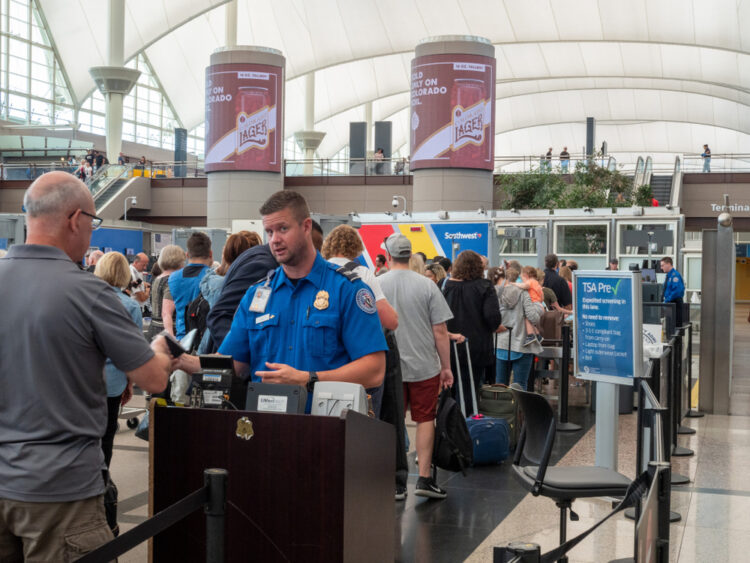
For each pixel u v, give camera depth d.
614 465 6.01
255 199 28.95
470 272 7.40
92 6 48.34
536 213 18.42
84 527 2.65
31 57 48.62
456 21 45.31
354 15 47.28
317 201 33.88
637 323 5.64
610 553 4.84
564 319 10.97
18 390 2.59
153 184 35.88
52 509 2.58
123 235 25.14
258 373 3.09
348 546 2.75
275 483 2.76
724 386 9.56
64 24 49.06
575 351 6.11
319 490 2.72
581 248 18.36
